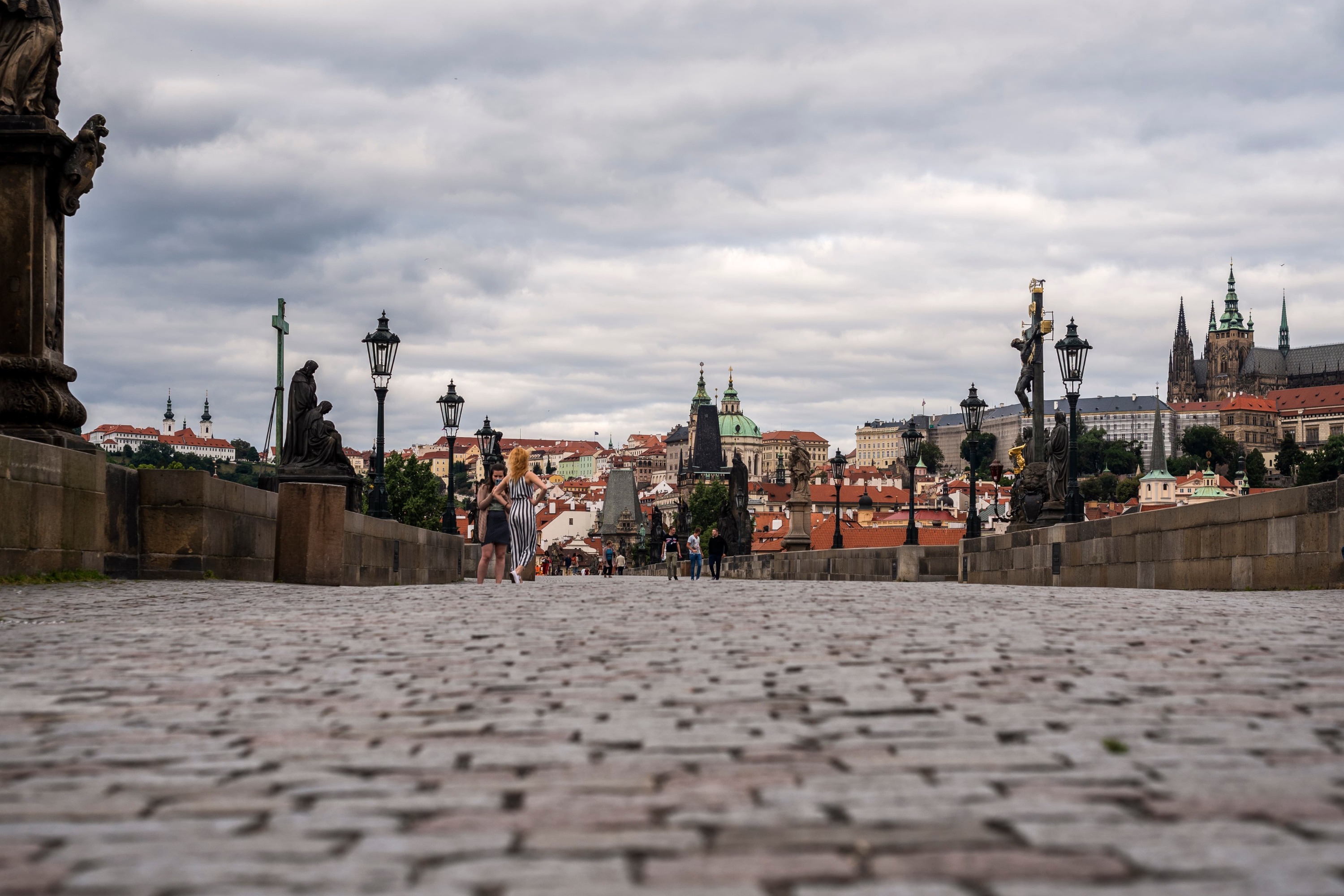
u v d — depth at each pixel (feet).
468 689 25.90
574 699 24.35
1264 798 15.84
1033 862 13.07
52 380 65.05
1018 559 116.67
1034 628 39.65
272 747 19.63
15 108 64.18
